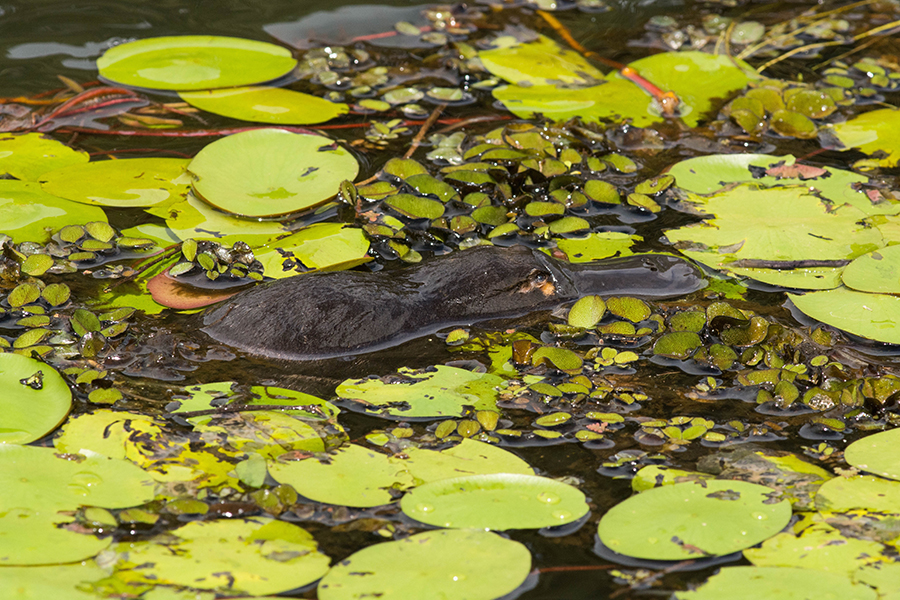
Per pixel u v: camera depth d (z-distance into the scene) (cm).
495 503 447
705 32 1045
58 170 753
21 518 418
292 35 1004
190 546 413
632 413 530
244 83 902
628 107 901
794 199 735
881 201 729
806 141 846
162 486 452
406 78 950
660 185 745
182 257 660
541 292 636
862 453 488
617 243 697
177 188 738
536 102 905
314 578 397
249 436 496
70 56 931
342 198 712
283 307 584
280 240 681
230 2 1058
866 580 398
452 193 746
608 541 426
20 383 516
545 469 482
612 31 1053
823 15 1090
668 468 480
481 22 1063
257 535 423
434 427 509
